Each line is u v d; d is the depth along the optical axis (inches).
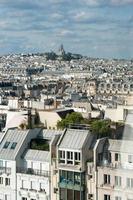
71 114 5693.9
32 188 4330.7
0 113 6855.3
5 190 4493.1
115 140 3737.7
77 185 3971.5
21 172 4416.8
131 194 2918.3
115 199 3009.4
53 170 4180.6
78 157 4005.9
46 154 4382.4
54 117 6284.5
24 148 4574.3
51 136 4650.6
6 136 4749.0
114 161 3688.5
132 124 2755.9
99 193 3791.8
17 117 6122.1
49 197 4188.0
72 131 4217.5
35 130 4744.1
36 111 6496.1
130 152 2910.9
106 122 4286.4
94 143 4040.4
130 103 3282.5
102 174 3764.8
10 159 4473.4
